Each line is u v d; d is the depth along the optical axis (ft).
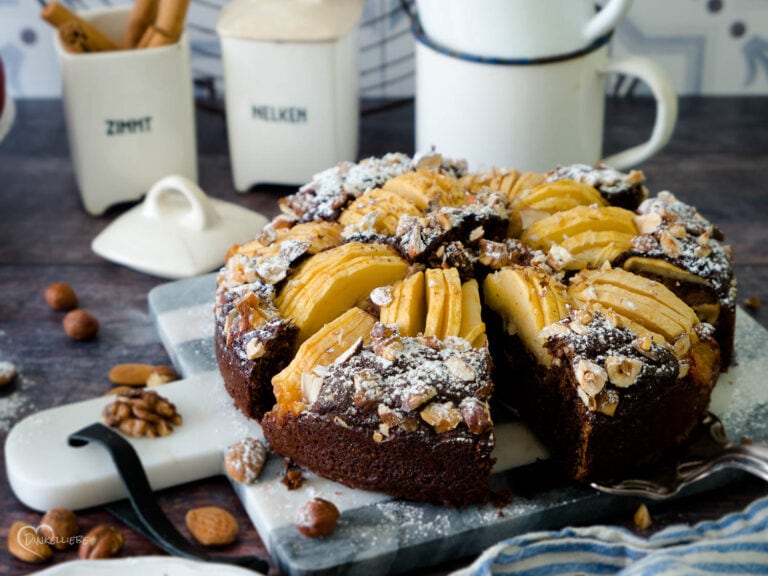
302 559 2.70
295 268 2.98
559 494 2.81
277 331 2.87
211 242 3.42
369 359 2.80
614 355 2.80
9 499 2.88
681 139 3.90
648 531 2.79
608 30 3.37
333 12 3.53
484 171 3.27
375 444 2.76
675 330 2.87
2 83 3.50
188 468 2.89
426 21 3.43
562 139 3.42
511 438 2.93
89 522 2.83
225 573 2.63
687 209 3.13
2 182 3.75
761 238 3.52
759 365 3.08
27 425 2.93
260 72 3.54
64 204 3.67
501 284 2.94
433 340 2.81
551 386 2.86
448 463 2.75
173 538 2.75
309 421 2.79
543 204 3.11
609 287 2.91
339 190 3.13
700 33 4.03
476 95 3.38
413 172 3.16
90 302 3.35
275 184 3.71
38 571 2.74
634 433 2.80
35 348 3.22
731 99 4.09
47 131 3.95
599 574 2.69
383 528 2.75
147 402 2.94
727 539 2.69
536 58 3.33
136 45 3.56
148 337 3.26
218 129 3.99
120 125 3.52
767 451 2.83
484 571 2.66
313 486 2.83
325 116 3.58
